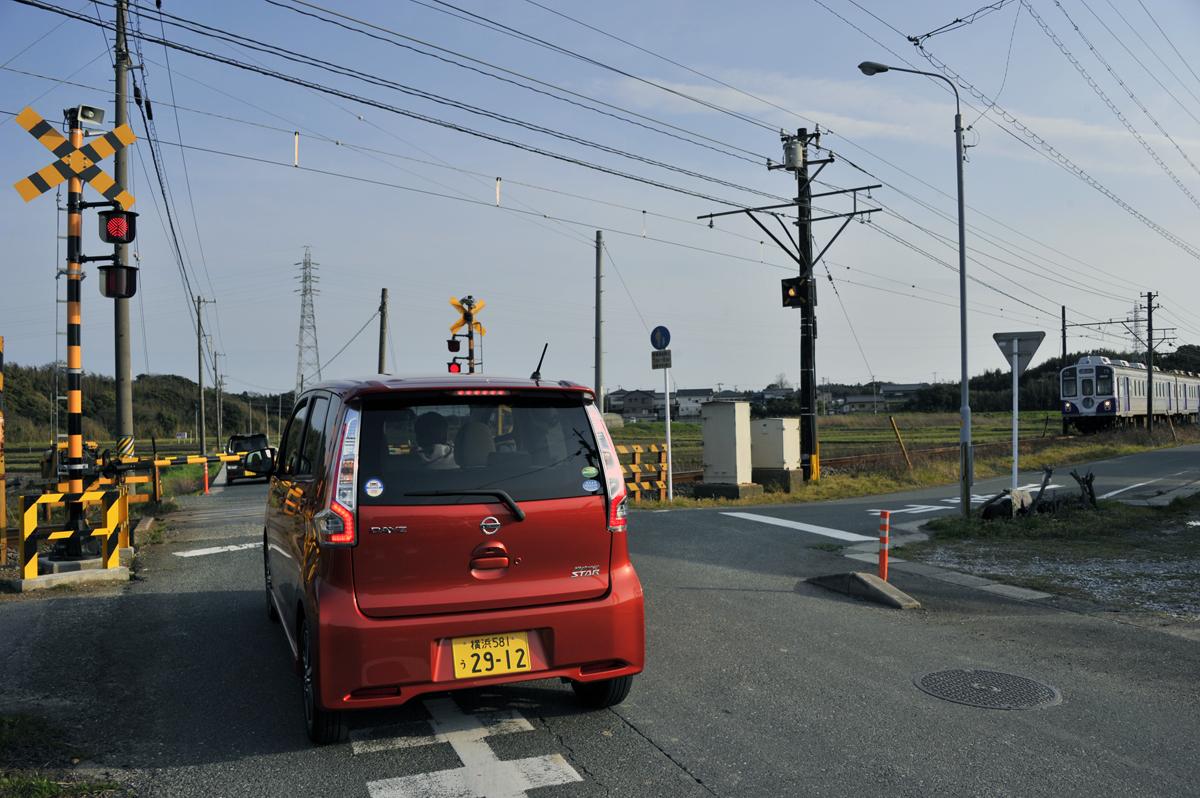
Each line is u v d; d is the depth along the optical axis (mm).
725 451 19297
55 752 4180
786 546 11172
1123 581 8711
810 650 6156
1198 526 12453
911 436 51562
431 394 4215
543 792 3764
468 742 4348
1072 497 14195
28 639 6250
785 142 22516
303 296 60312
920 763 4086
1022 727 4578
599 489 4414
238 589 8047
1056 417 76875
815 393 22391
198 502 18062
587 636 4262
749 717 4723
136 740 4363
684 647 6215
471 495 4129
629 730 4520
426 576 4035
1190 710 4859
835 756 4168
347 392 4199
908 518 14375
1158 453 34375
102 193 8680
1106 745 4316
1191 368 102812
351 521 3947
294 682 5305
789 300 22391
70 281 8719
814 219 22656
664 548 10906
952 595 8141
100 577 8320
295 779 3896
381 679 3902
